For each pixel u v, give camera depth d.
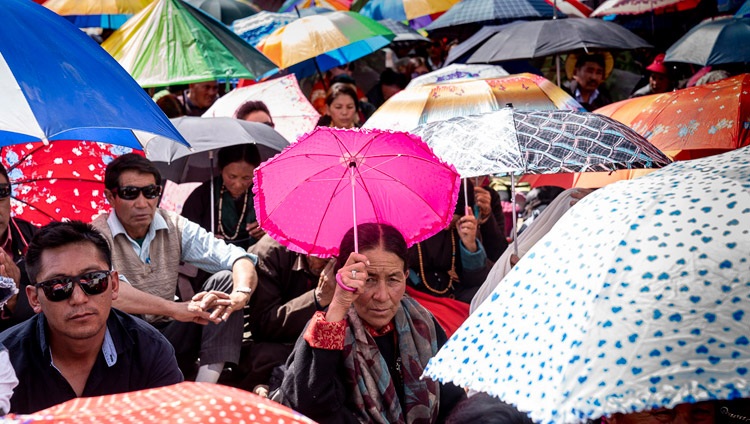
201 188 6.74
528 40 10.30
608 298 1.64
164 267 5.21
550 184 6.55
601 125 4.71
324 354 3.30
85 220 5.41
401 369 3.64
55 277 3.36
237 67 8.33
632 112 6.02
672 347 1.55
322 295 4.45
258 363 5.25
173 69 8.22
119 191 5.02
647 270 1.65
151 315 5.19
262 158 7.16
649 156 4.57
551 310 1.74
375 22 10.98
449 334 5.39
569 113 4.82
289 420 1.28
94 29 12.85
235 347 5.02
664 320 1.58
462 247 5.84
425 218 4.28
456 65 7.31
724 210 1.70
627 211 1.80
